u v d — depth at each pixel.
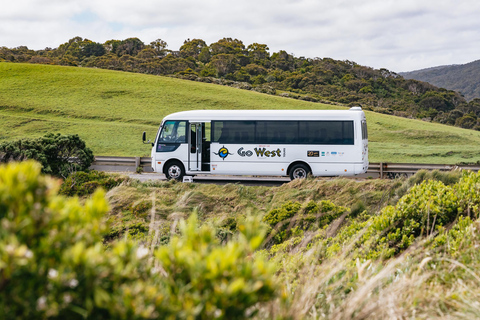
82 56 173.62
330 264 4.55
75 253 2.15
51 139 21.20
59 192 16.25
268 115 18.91
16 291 2.13
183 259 2.37
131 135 50.03
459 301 3.83
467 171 7.93
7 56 133.12
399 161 41.16
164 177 22.02
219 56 151.50
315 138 18.61
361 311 3.32
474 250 4.80
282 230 12.13
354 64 154.00
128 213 14.06
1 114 57.81
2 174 2.17
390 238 5.96
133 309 2.21
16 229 2.12
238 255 2.29
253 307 3.00
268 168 18.84
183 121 19.44
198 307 2.25
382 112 93.69
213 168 19.17
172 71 133.38
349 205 14.59
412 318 3.41
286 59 166.62
